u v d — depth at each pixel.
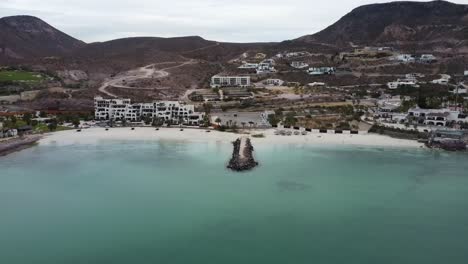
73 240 85.50
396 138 181.25
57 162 143.00
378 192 112.12
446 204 103.75
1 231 89.44
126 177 125.81
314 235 87.62
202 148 164.50
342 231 89.25
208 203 104.50
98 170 133.25
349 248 82.06
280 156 150.50
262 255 79.44
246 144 161.62
